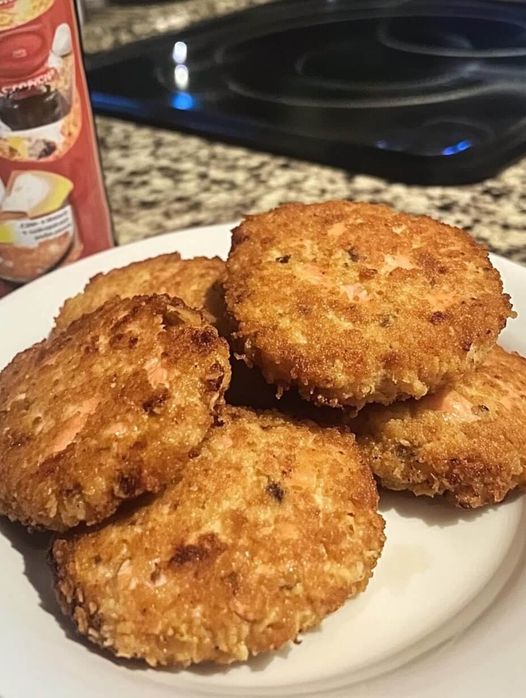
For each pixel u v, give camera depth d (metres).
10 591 0.15
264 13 0.46
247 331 0.17
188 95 0.38
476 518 0.18
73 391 0.16
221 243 0.24
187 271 0.21
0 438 0.16
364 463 0.17
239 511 0.15
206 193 0.31
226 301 0.18
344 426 0.18
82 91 0.22
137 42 0.43
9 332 0.21
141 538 0.15
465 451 0.17
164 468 0.15
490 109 0.35
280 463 0.16
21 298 0.22
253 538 0.15
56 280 0.23
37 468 0.15
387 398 0.17
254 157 0.34
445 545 0.17
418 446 0.18
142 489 0.15
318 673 0.15
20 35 0.20
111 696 0.13
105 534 0.15
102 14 0.50
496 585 0.16
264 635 0.14
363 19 0.45
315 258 0.19
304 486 0.16
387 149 0.32
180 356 0.16
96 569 0.15
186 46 0.42
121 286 0.21
